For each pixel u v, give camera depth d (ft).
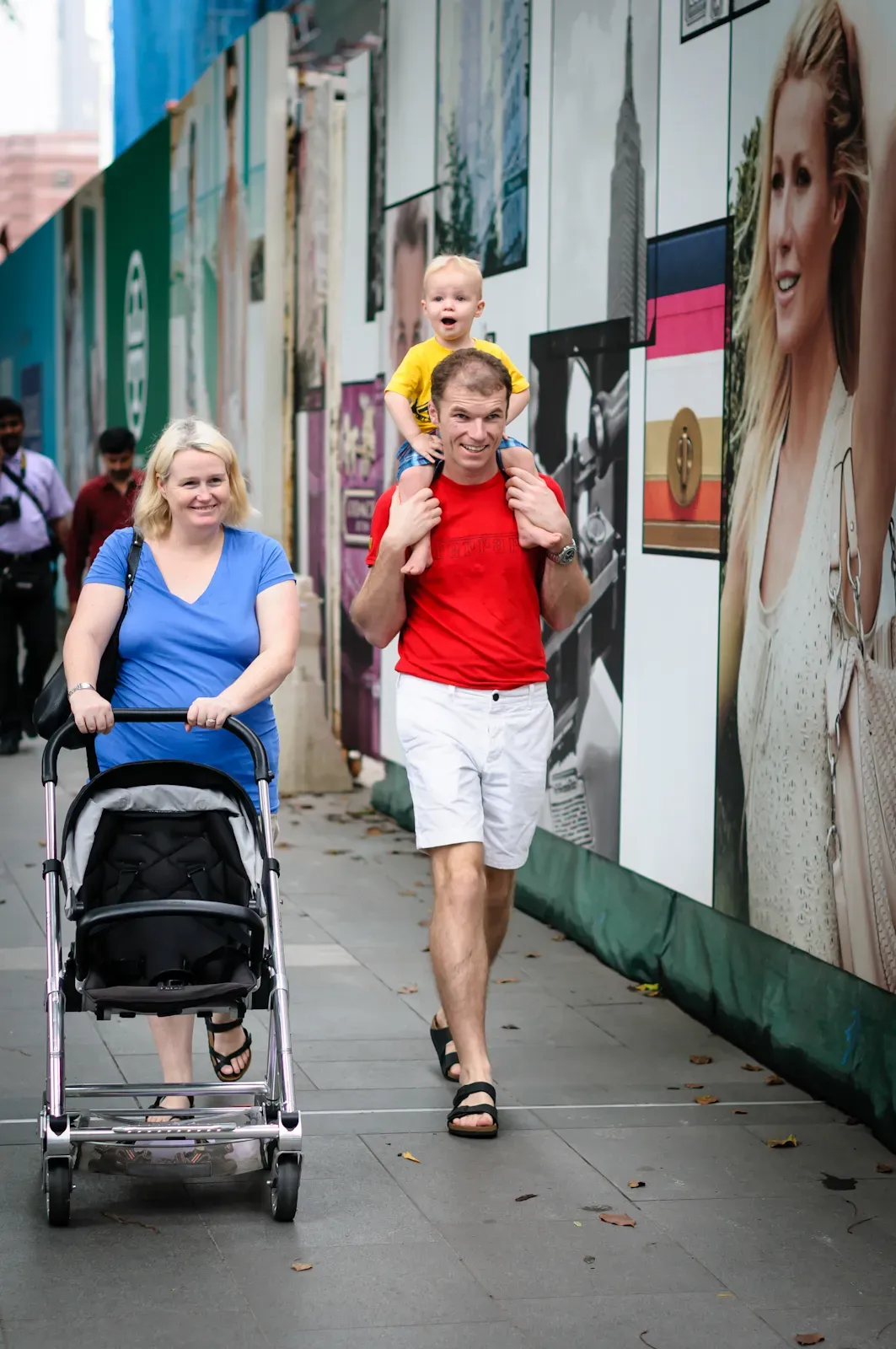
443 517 27.40
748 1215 23.79
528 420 42.37
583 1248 22.53
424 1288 21.16
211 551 25.66
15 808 54.39
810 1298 21.20
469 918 27.35
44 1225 22.76
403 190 51.72
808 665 29.17
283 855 48.26
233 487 25.76
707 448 33.24
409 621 28.17
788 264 29.86
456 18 46.98
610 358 37.55
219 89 74.54
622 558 37.17
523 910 42.83
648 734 35.94
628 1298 21.06
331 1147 26.02
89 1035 31.42
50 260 126.00
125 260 98.94
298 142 63.31
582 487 39.22
